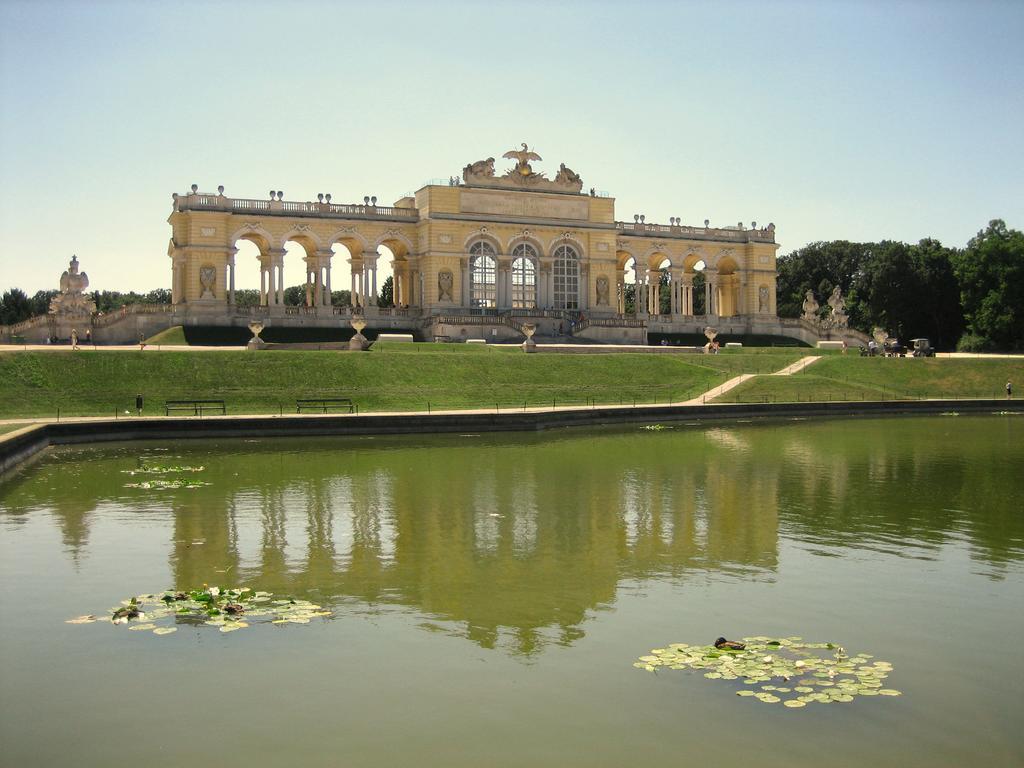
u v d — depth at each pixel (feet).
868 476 144.25
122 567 90.79
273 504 120.57
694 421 234.58
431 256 400.67
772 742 55.36
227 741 55.77
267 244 383.65
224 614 76.28
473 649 69.10
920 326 519.60
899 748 54.75
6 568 90.33
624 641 70.69
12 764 53.36
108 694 61.72
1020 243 467.93
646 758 53.72
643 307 452.35
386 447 177.88
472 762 53.47
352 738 56.08
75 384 229.04
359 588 84.17
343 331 375.66
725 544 100.27
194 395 232.94
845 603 79.71
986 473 147.02
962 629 73.36
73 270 335.06
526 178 418.92
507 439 192.34
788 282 606.14
